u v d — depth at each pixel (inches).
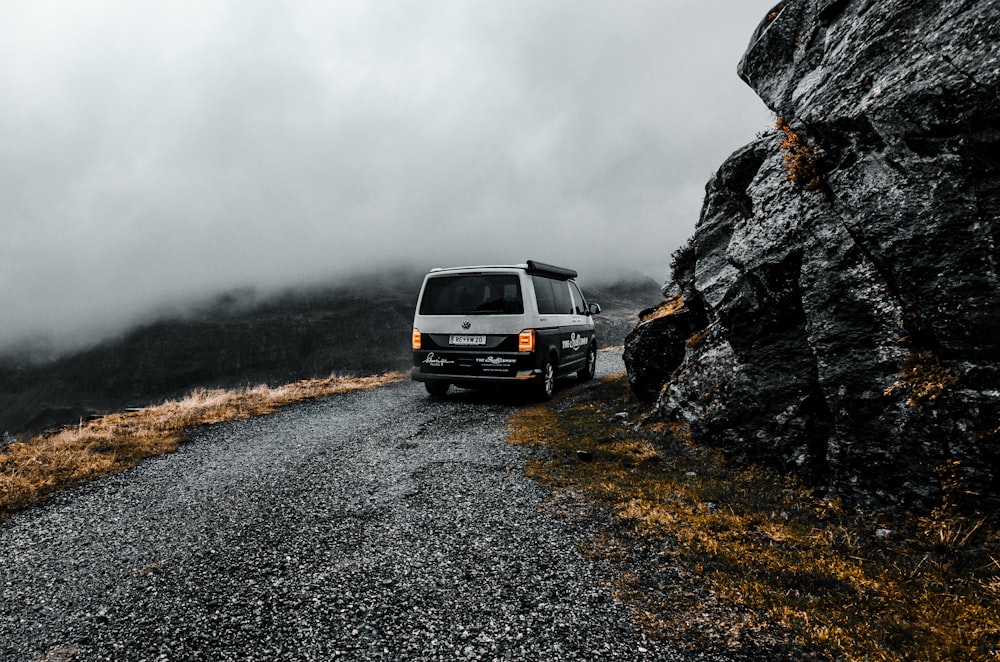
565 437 289.9
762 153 259.0
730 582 136.3
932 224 152.8
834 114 181.0
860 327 174.7
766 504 183.8
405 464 252.2
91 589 142.7
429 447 282.7
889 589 129.3
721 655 109.5
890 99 161.0
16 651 116.3
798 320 211.6
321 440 307.4
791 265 207.2
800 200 205.2
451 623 122.3
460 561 152.9
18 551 168.6
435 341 415.5
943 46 150.6
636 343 337.1
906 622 116.3
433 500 203.5
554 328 434.0
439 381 426.9
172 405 435.8
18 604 136.5
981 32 142.3
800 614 121.2
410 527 178.2
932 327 153.6
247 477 239.8
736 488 200.2
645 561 149.9
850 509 169.8
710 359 255.4
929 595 124.3
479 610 127.5
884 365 167.0
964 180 146.3
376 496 209.6
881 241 165.2
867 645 109.7
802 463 196.1
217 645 115.4
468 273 413.1
